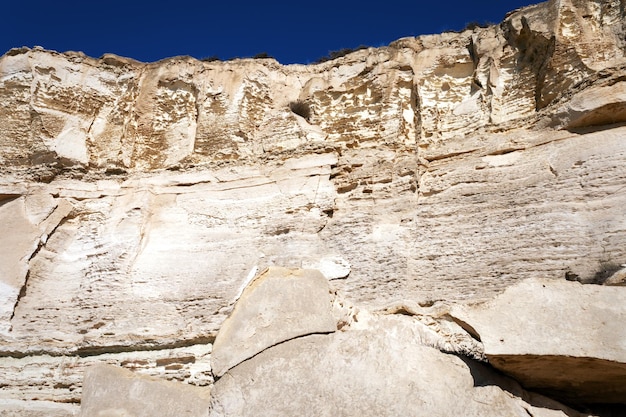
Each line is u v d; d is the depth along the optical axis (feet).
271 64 72.49
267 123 67.67
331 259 51.60
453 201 51.98
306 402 31.96
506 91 60.13
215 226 59.26
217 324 49.62
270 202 59.16
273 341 34.45
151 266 57.06
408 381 31.22
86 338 51.78
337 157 59.93
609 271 40.09
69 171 66.44
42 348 52.06
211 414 33.45
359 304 47.60
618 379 29.71
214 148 66.69
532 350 29.22
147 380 40.06
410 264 48.91
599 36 56.29
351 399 31.37
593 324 29.32
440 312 41.63
